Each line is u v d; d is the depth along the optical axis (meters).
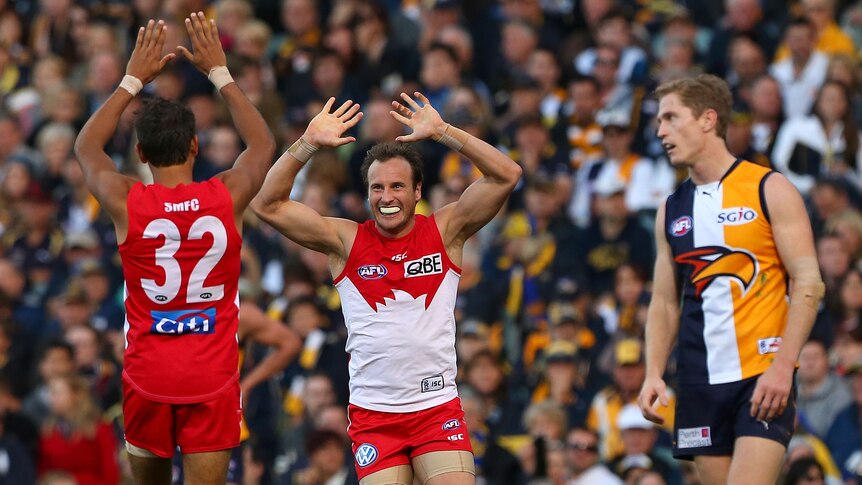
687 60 57.69
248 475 39.31
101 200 26.70
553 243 50.38
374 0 65.12
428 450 27.84
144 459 27.67
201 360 26.81
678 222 29.53
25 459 46.62
